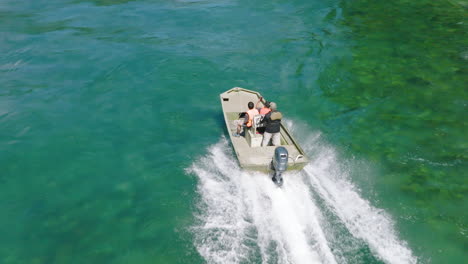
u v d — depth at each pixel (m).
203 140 12.30
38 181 10.24
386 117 13.77
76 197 9.70
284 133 11.38
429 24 23.83
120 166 10.95
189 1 28.59
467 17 24.94
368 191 9.95
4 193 9.76
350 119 13.69
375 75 17.09
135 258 7.88
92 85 15.76
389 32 22.50
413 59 18.75
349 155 11.59
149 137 12.42
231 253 7.87
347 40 21.25
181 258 7.82
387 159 11.38
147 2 28.28
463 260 7.81
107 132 12.62
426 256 7.91
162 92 15.41
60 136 12.27
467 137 12.42
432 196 9.77
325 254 7.84
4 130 12.45
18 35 21.16
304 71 17.52
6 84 15.58
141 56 18.67
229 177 10.37
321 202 9.38
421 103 14.68
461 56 18.95
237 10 26.31
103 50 19.33
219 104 14.67
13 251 8.03
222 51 19.58
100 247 8.16
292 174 10.09
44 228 8.67
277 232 8.41
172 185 10.10
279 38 21.38
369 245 8.13
